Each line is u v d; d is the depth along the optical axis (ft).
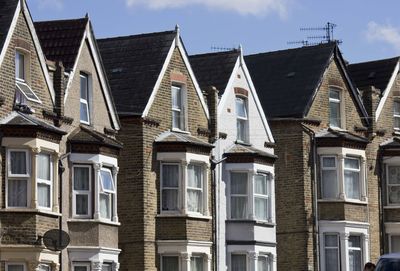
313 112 212.84
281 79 218.59
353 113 221.46
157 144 184.24
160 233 183.01
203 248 187.73
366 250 216.13
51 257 160.76
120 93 184.85
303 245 208.33
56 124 166.50
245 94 202.49
